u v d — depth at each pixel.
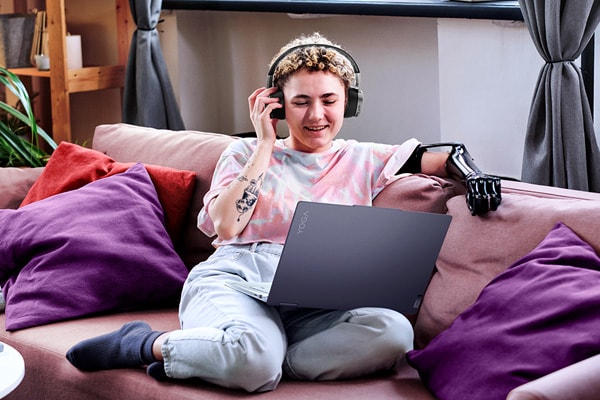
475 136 3.29
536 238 1.93
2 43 3.90
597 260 1.80
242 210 2.09
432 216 1.89
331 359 1.89
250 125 4.15
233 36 4.10
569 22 2.62
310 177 2.17
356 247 1.87
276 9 3.71
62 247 2.26
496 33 3.14
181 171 2.49
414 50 3.52
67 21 4.27
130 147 2.70
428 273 1.98
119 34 4.04
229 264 2.09
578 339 1.61
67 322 2.17
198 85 4.17
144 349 1.90
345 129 3.81
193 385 1.85
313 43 2.16
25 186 2.65
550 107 2.68
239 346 1.80
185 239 2.48
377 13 3.43
